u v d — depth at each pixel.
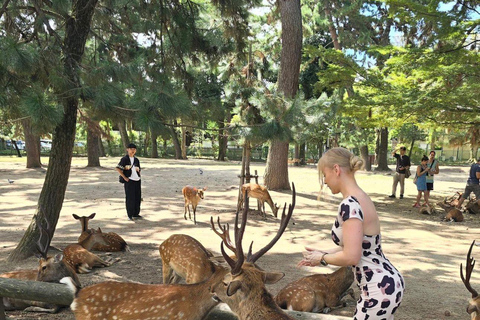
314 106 9.30
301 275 6.14
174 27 9.02
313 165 35.84
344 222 2.40
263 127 6.64
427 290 5.61
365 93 16.09
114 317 3.07
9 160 33.66
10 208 12.33
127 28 9.59
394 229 10.45
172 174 23.56
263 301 2.59
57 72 5.46
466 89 12.91
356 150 39.59
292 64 15.64
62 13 6.64
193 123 7.16
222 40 9.53
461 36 12.43
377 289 2.38
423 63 12.84
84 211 11.67
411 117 15.49
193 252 4.46
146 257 7.00
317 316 3.51
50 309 4.44
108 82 5.64
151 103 5.11
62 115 4.83
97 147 27.62
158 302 3.02
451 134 39.78
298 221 10.82
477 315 3.59
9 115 5.89
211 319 3.49
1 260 6.65
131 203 10.52
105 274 5.98
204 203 13.40
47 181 6.85
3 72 5.29
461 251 8.23
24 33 7.36
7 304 4.53
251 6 9.70
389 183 20.98
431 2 12.00
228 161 42.72
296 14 15.55
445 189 19.20
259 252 2.93
